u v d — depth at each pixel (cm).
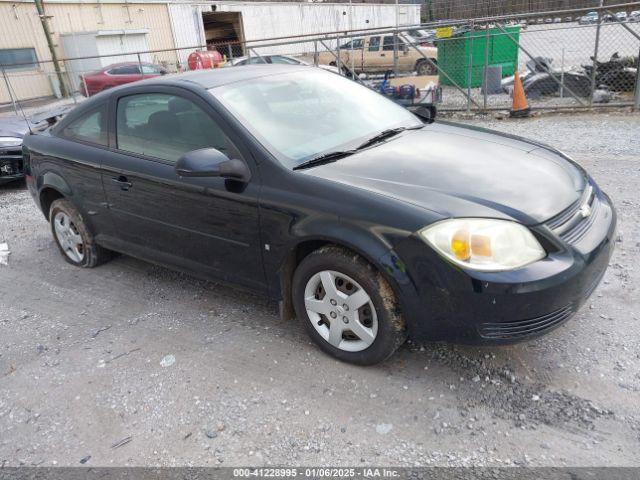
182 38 2661
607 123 898
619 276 371
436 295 254
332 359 308
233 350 325
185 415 274
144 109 372
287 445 249
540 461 229
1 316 397
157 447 255
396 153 321
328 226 276
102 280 442
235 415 271
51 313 395
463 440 243
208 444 254
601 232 279
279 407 273
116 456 252
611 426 244
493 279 241
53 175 439
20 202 711
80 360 331
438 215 254
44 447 262
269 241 305
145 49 2355
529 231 252
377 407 268
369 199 269
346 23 3575
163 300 398
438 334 264
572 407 257
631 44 1299
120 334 356
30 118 824
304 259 297
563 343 304
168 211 356
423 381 283
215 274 351
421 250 252
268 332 342
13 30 2036
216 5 2780
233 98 340
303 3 3241
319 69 424
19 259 506
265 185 301
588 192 303
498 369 288
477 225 248
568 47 1345
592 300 345
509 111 1057
